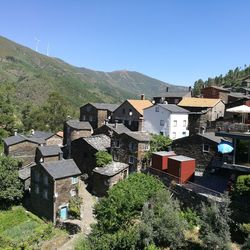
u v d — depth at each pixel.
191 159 39.56
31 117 108.94
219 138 44.62
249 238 23.81
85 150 54.25
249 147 32.66
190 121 63.50
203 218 25.36
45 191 45.44
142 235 27.02
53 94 116.12
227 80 152.25
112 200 33.72
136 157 49.34
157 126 62.56
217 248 23.88
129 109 70.12
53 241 37.91
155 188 36.62
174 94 78.81
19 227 42.62
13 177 49.06
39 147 59.56
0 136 86.31
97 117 76.44
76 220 42.44
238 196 29.23
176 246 26.34
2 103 98.81
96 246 29.58
